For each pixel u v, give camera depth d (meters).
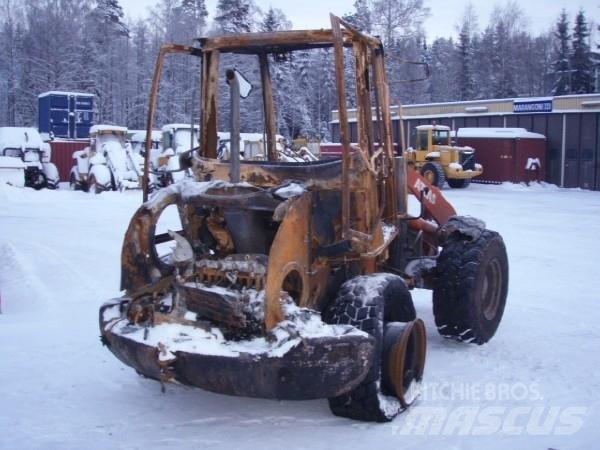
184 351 4.32
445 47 76.38
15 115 59.34
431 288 6.79
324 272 4.98
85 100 36.81
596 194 28.66
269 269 4.34
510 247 13.48
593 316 7.99
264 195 4.68
